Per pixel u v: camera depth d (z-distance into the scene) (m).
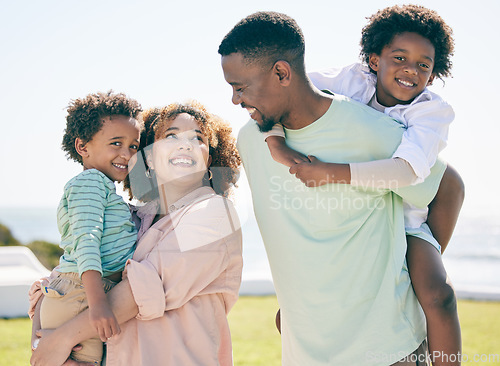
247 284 8.85
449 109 2.52
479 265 19.75
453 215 2.64
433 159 2.38
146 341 2.19
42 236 41.69
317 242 2.36
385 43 2.59
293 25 2.36
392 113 2.54
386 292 2.31
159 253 2.26
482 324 6.80
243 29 2.34
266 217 2.50
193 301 2.28
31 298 2.47
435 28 2.58
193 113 2.53
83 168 2.62
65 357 2.16
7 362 5.09
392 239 2.38
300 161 2.38
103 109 2.48
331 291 2.32
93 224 2.24
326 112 2.41
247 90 2.36
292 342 2.40
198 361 2.20
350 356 2.27
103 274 2.26
